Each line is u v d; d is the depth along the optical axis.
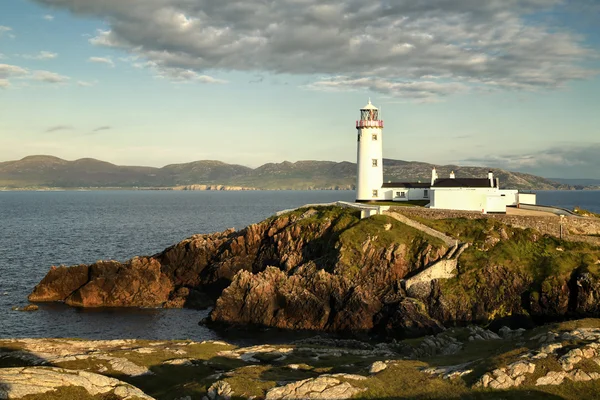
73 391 38.94
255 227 114.62
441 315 81.25
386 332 80.06
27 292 106.00
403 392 42.19
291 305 85.69
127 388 41.03
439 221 100.06
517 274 84.06
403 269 88.50
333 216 108.12
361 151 128.88
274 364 55.66
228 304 87.62
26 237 187.62
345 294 85.81
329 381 43.50
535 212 107.12
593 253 86.94
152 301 100.12
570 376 41.25
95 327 85.50
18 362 52.41
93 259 141.62
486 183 115.50
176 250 117.50
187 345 63.66
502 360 44.62
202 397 43.28
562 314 79.06
